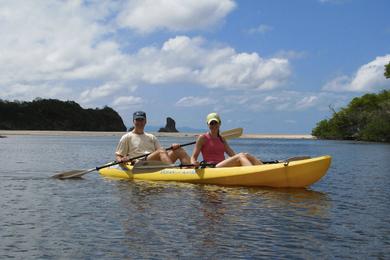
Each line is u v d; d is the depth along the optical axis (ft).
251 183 30.81
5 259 14.65
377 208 23.72
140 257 14.89
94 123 396.78
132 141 37.50
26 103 362.33
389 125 193.47
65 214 21.31
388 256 15.23
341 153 92.07
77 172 36.50
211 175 32.09
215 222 19.74
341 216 21.47
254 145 157.48
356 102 239.09
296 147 134.82
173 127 467.11
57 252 15.37
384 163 59.77
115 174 37.88
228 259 14.78
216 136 34.14
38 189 29.96
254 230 18.42
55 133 301.63
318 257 15.07
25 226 18.89
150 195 27.17
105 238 17.06
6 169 45.16
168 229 18.43
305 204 24.52
